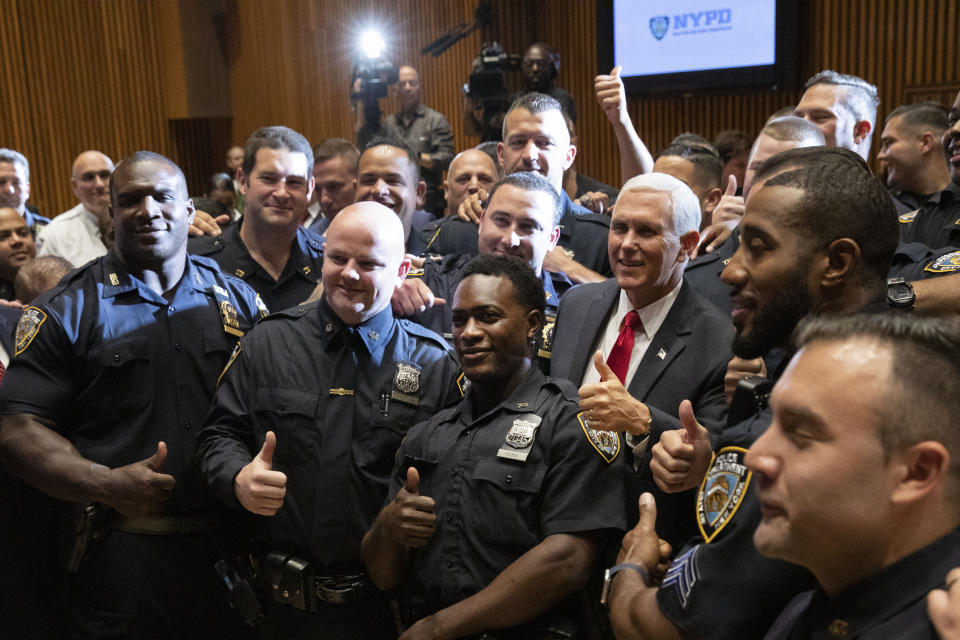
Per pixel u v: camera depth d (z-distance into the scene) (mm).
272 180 2994
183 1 8289
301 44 8188
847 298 1260
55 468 2164
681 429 1653
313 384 2201
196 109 8445
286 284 3105
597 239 3059
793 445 858
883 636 842
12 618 2551
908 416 808
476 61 4926
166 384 2385
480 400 1985
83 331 2332
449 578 1830
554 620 1800
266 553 2211
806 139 2525
